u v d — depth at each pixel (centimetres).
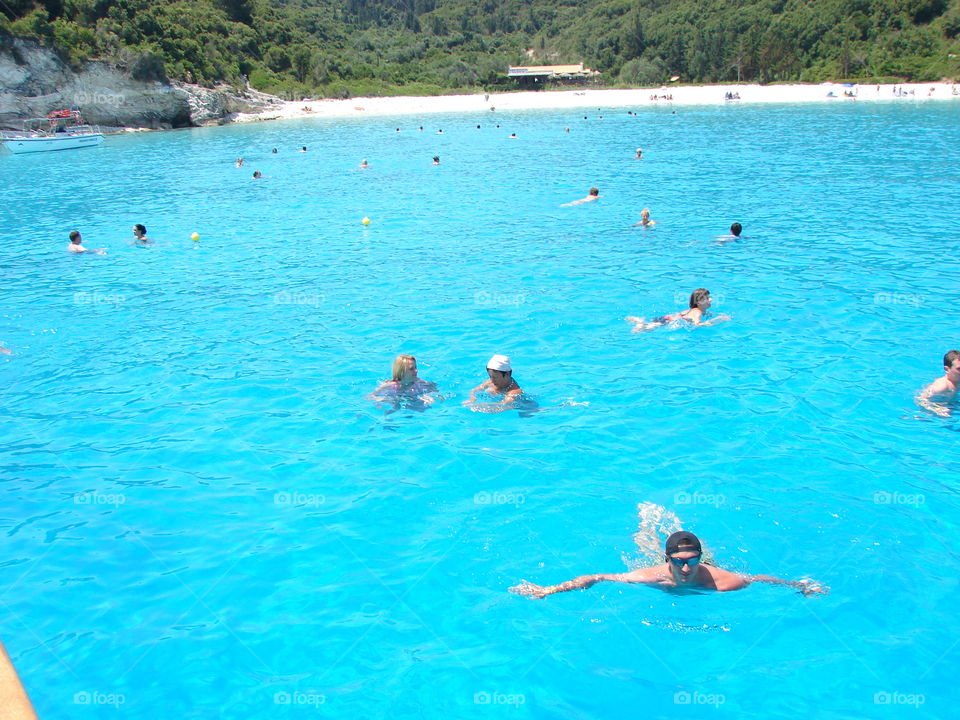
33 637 504
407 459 736
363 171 3072
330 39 11475
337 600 533
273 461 741
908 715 424
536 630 498
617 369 941
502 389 859
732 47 9894
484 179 2702
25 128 5584
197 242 1802
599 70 11500
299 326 1146
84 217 2192
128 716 439
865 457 712
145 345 1087
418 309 1206
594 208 2050
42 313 1250
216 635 503
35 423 839
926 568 548
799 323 1084
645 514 626
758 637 486
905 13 8750
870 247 1520
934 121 4706
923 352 964
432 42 12862
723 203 2062
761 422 788
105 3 6600
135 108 6144
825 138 3844
